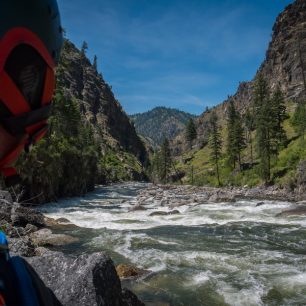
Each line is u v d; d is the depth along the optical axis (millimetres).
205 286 10328
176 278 10961
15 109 853
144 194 52500
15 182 920
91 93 159125
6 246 1015
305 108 89250
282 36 148750
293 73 133250
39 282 1062
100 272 4707
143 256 13570
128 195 52500
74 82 154125
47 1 885
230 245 15906
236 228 20672
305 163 52281
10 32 801
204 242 16469
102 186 81125
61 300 4348
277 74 146375
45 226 19750
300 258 13547
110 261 4969
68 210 30016
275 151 69125
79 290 4445
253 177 68688
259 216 26031
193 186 80812
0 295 913
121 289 5188
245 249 15117
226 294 9766
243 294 9781
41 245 15055
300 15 147125
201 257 13500
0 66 799
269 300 9445
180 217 25359
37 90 893
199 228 20594
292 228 20766
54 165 36750
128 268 11008
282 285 10508
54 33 919
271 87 144625
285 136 76938
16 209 19188
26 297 958
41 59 880
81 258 4801
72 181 45438
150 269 11914
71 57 161375
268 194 52344
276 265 12562
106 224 21781
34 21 846
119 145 147625
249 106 158875
